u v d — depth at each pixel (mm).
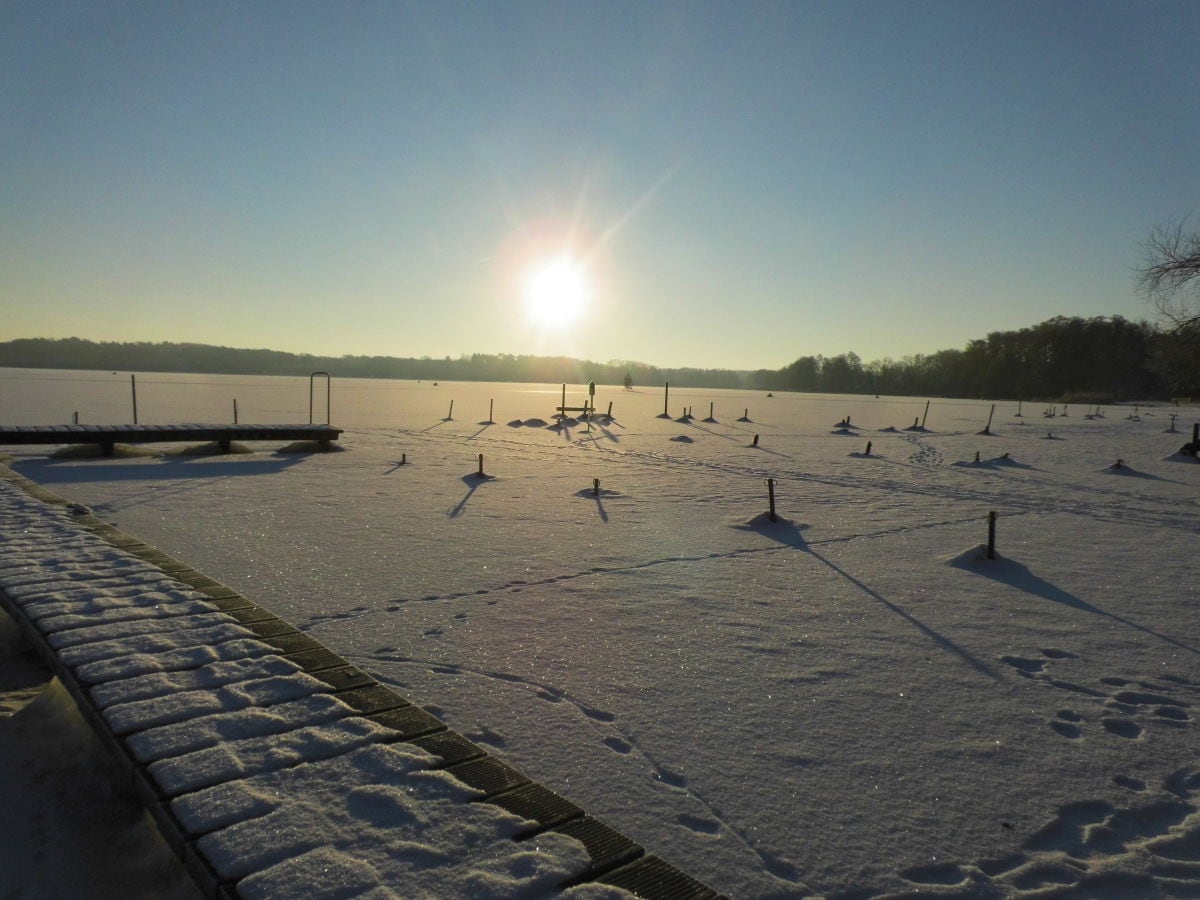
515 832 2715
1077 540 11242
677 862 3287
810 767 4184
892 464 22484
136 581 5895
